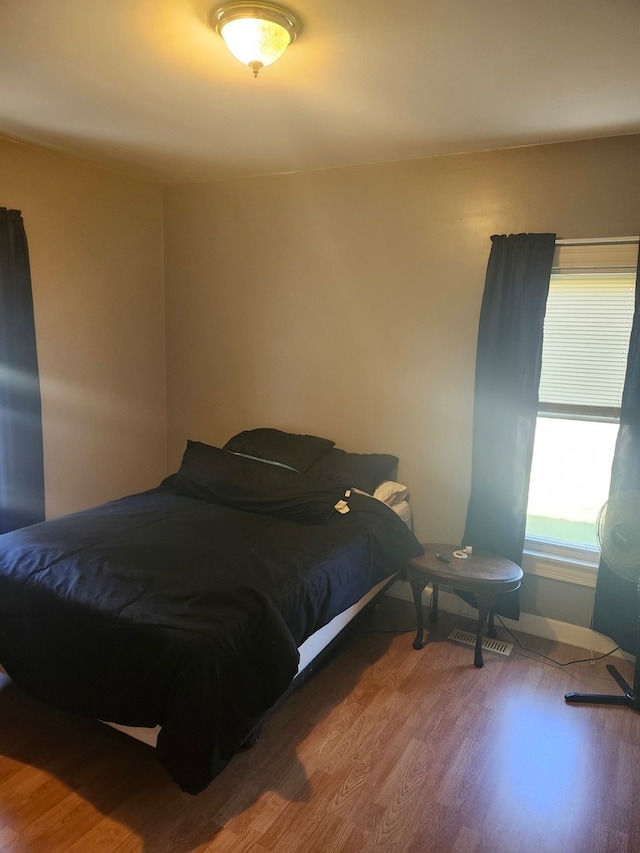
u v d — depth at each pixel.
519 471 2.98
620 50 1.87
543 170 2.87
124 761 2.09
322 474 3.29
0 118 2.70
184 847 1.75
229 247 3.83
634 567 2.47
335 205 3.45
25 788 1.95
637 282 2.65
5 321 3.04
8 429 3.12
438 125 2.62
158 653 1.82
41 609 2.07
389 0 1.61
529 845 1.82
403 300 3.32
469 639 3.05
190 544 2.49
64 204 3.35
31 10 1.72
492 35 1.79
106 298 3.70
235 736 1.84
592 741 2.31
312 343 3.64
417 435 3.38
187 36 1.87
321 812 1.90
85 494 3.72
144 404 4.07
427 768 2.12
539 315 2.87
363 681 2.64
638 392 2.65
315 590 2.29
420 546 3.00
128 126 2.77
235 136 2.88
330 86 2.22
